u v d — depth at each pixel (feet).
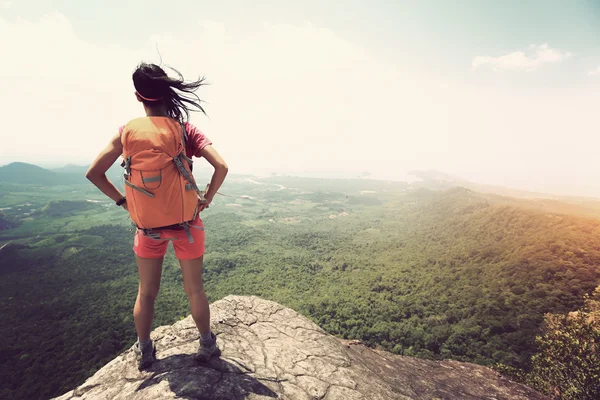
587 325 32.89
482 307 283.18
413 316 287.69
